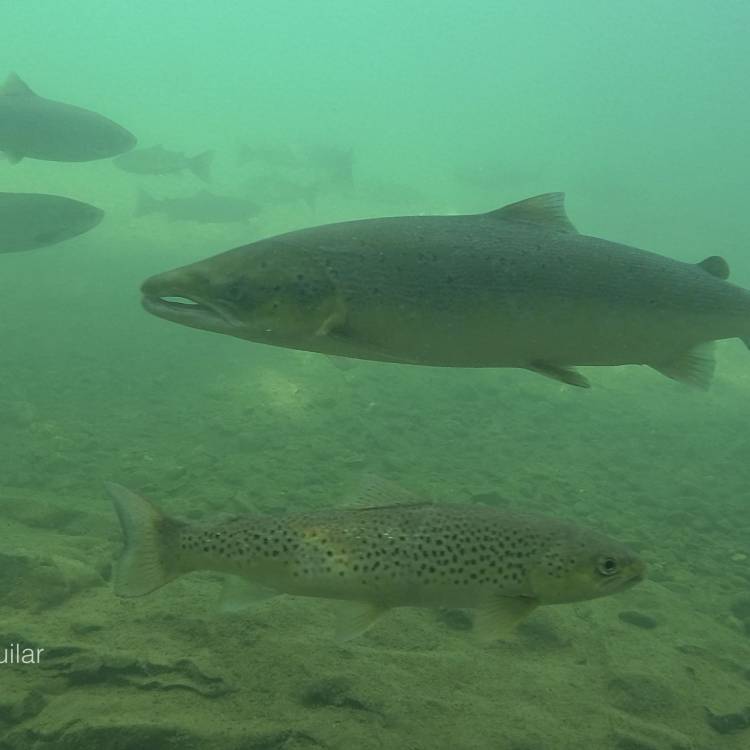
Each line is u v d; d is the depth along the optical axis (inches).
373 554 28.1
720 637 45.5
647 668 39.1
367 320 33.0
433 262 33.2
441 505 29.5
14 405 74.0
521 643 40.4
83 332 100.3
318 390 91.8
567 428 92.7
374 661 36.3
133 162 153.8
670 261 37.1
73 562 41.3
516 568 27.9
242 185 231.1
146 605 38.9
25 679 33.1
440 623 41.3
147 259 132.9
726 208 377.7
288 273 32.3
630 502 72.8
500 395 99.1
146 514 28.8
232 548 28.7
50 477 60.9
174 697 32.7
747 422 104.3
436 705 34.0
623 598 48.3
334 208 223.1
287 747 30.7
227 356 100.2
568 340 35.0
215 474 64.3
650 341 36.4
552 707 35.4
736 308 37.8
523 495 70.0
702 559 60.2
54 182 177.3
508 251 34.1
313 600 40.7
